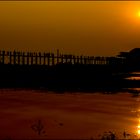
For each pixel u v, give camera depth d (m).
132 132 20.19
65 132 19.66
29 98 38.84
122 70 86.75
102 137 18.47
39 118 24.64
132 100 38.41
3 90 48.03
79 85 56.81
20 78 60.00
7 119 24.09
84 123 22.86
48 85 55.78
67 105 33.06
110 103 35.19
